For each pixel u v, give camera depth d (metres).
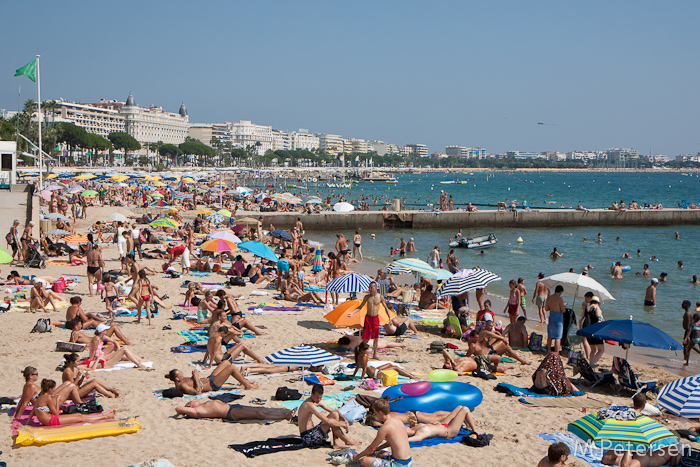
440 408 10.52
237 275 26.61
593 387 13.59
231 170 191.50
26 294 20.69
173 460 8.69
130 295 18.12
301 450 9.22
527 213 61.69
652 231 58.75
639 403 9.86
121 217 36.19
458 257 40.66
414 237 53.00
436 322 19.33
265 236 41.94
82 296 21.45
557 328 16.05
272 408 10.73
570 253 42.78
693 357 18.02
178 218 48.91
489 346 15.60
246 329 17.41
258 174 191.12
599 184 196.88
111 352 14.05
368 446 8.68
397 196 119.38
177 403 11.17
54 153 139.38
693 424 11.48
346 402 11.30
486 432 10.34
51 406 9.80
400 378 13.25
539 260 39.34
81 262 28.23
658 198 119.00
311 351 11.81
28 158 110.62
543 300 21.47
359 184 180.00
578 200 112.38
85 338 15.03
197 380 11.59
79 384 11.20
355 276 17.03
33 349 14.53
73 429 9.57
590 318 15.92
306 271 30.86
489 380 13.77
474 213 60.81
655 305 25.45
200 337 16.19
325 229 58.72
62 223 35.88
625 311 24.50
